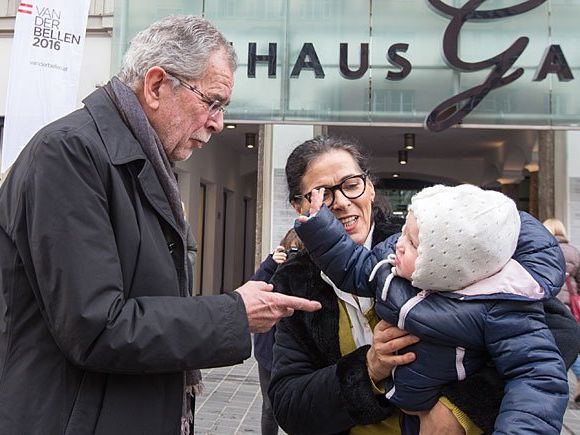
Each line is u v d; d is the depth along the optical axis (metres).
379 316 1.40
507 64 6.41
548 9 6.54
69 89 4.62
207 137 1.62
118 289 1.30
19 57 4.45
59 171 1.28
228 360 1.36
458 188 1.28
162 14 6.91
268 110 6.66
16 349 1.33
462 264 1.21
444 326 1.24
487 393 1.25
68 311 1.23
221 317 1.36
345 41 6.71
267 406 3.44
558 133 7.29
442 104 6.46
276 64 6.70
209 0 6.80
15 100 4.44
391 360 1.31
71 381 1.33
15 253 1.34
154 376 1.41
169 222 1.47
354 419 1.42
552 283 1.27
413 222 1.31
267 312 1.44
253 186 14.76
